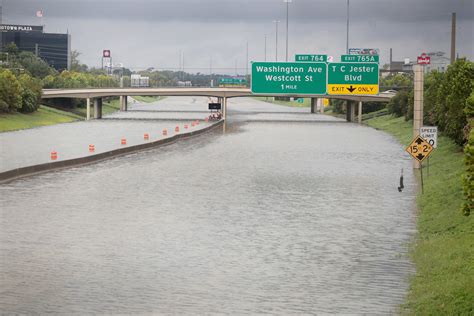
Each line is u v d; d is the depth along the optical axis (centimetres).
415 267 3516
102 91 18175
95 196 5881
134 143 11606
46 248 3847
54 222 4650
